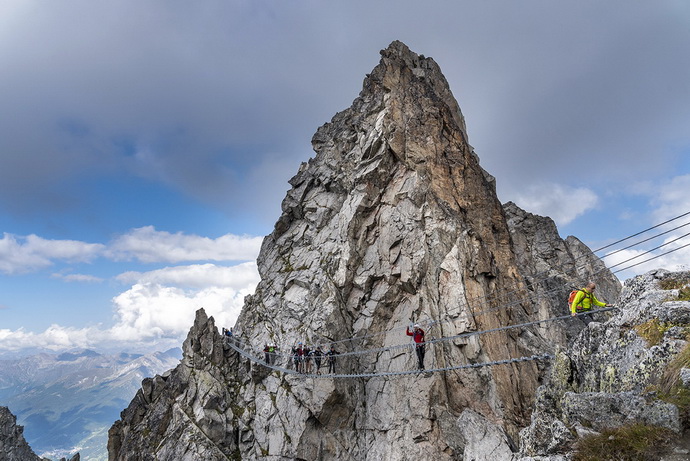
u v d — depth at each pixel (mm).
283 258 55094
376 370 41344
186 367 47781
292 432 39938
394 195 47281
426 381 37594
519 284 48000
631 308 11352
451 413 36656
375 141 49438
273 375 44656
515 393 38781
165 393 48531
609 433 8812
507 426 35125
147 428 46250
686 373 8383
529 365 42344
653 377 9281
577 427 9414
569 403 9875
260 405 43406
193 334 49656
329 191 55438
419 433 35844
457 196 46969
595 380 11000
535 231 70250
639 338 10242
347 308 44969
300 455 38719
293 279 50281
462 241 43031
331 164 55938
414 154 47594
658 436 8141
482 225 46969
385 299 43344
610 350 10938
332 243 49406
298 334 44750
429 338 38906
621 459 8312
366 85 59719
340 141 57188
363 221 48062
